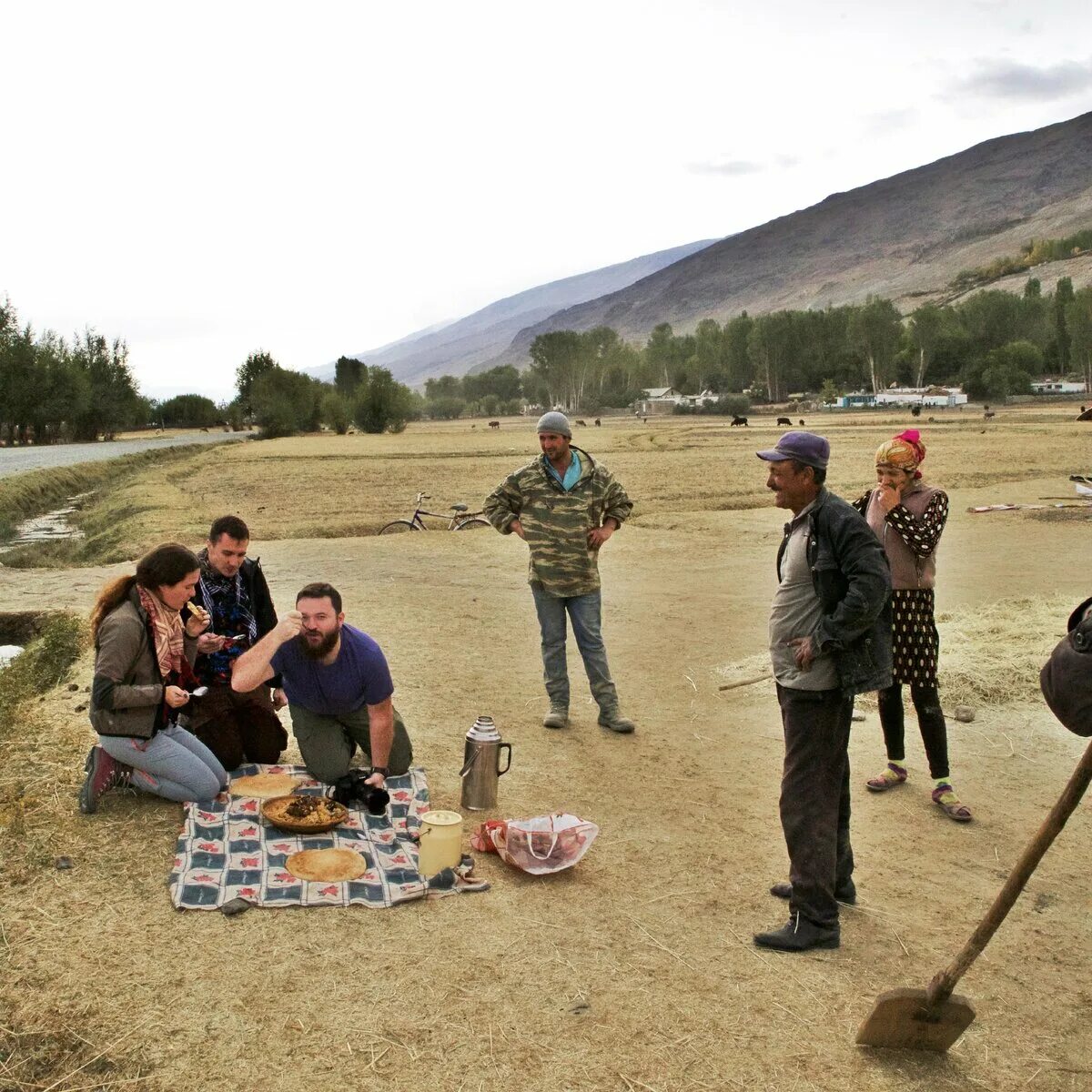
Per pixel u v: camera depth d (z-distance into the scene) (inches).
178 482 1544.0
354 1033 154.4
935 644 252.8
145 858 208.8
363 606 507.8
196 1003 160.1
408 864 210.8
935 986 154.6
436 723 315.9
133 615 225.6
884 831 243.8
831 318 7834.6
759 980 175.2
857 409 6097.4
